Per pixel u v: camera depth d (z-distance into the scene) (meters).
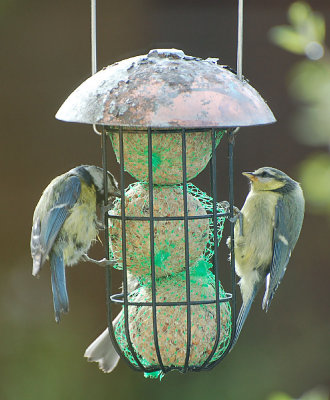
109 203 7.91
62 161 13.98
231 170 7.92
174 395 14.17
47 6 14.01
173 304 7.51
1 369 14.17
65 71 14.00
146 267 7.74
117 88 6.98
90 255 14.09
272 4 13.46
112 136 7.96
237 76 7.34
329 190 7.63
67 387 14.16
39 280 14.38
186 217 7.45
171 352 7.60
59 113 7.27
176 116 6.70
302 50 7.86
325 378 14.01
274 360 14.12
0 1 13.89
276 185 9.09
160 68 7.09
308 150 13.40
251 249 8.97
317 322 14.18
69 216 8.18
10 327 14.27
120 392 14.23
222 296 8.01
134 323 7.80
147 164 7.62
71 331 14.29
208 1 13.70
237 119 6.81
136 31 13.88
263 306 8.91
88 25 14.02
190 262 7.73
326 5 13.02
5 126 13.98
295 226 9.10
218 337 7.62
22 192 14.09
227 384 14.07
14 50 14.00
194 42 13.67
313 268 14.20
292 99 13.37
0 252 14.26
